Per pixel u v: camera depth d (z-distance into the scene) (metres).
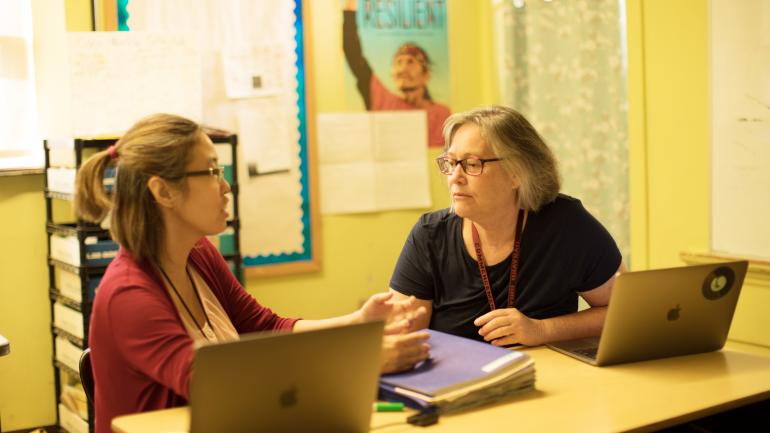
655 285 1.78
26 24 3.32
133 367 1.57
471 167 2.07
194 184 1.65
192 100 3.21
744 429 1.82
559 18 3.82
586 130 3.79
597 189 3.78
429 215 2.32
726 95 2.79
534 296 2.17
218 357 1.22
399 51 4.05
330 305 3.97
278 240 3.83
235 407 1.26
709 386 1.67
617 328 1.79
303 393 1.32
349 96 3.96
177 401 1.60
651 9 3.05
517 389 1.62
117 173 1.65
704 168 2.89
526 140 2.12
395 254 4.11
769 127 2.65
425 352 1.65
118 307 1.55
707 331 1.91
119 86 3.11
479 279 2.19
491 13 4.12
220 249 3.37
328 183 3.94
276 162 3.80
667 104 3.02
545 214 2.19
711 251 2.89
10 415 3.42
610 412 1.51
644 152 3.12
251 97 3.73
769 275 2.67
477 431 1.41
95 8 3.39
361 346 1.35
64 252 3.17
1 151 3.30
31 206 3.40
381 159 4.04
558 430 1.41
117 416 1.60
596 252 2.19
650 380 1.72
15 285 3.39
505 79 4.00
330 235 3.96
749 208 2.74
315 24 3.86
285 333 1.27
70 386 3.29
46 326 3.46
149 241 1.65
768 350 2.71
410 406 1.54
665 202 3.06
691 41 2.90
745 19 2.71
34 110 3.36
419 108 4.11
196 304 1.80
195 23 3.59
